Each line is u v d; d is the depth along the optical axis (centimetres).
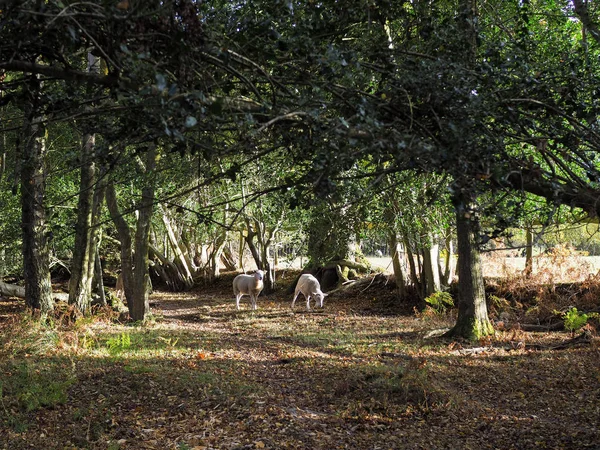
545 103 418
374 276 2378
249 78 349
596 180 389
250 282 2173
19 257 2234
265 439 671
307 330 1652
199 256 3253
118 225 1748
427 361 1097
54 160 1588
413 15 432
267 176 1257
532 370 1018
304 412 781
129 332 1474
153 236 3111
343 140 306
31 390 819
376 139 300
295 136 336
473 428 717
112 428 714
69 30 257
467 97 348
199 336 1474
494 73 402
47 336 1169
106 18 256
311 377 988
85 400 817
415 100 352
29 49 298
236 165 339
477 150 336
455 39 411
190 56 286
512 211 370
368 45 395
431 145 314
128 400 812
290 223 2150
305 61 337
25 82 335
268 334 1584
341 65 331
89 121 363
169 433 694
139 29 275
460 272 1355
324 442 670
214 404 796
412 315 1905
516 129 410
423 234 1709
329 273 2534
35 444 667
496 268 2009
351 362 1107
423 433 701
